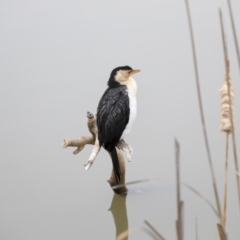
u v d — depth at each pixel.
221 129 6.38
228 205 13.13
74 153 14.52
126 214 13.56
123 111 13.84
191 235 12.05
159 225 12.73
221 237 6.47
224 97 6.34
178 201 5.76
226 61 6.25
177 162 5.61
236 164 6.51
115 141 13.94
